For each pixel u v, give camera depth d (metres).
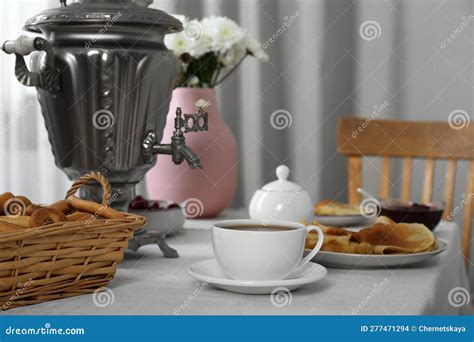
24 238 0.55
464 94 1.93
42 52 0.77
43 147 1.90
